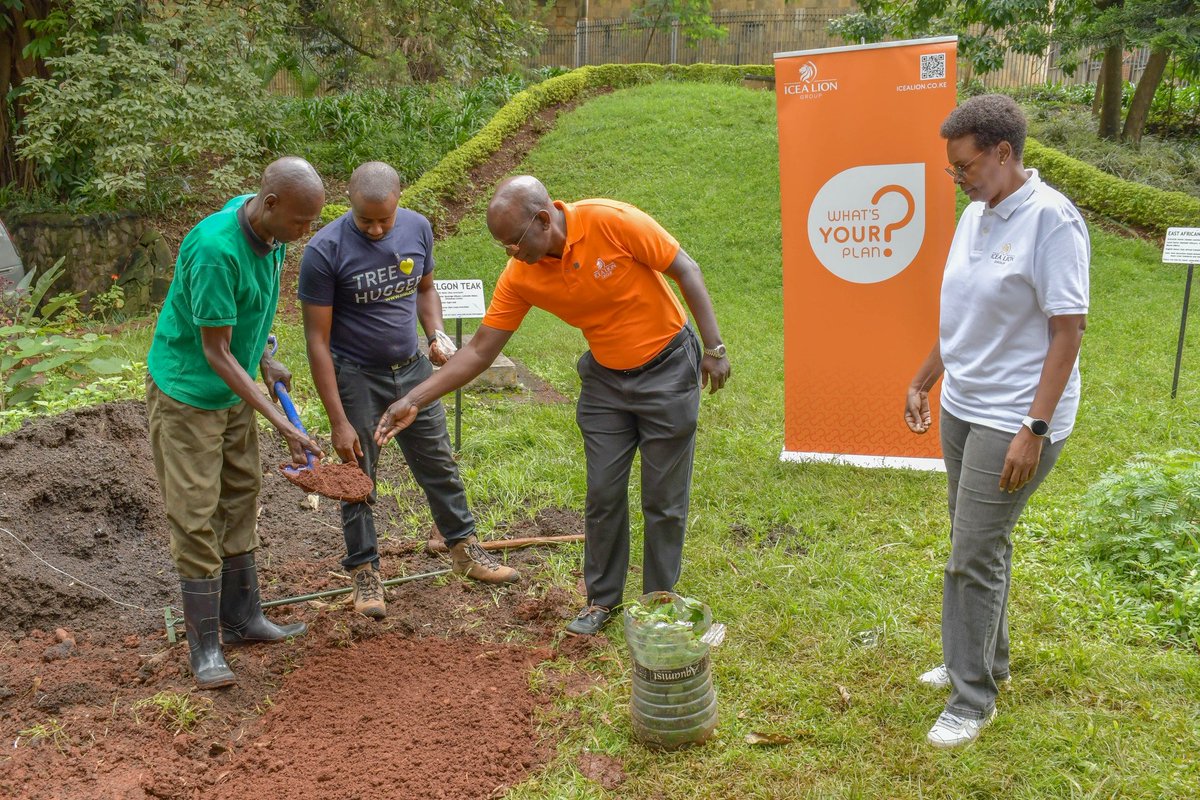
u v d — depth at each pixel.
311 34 14.22
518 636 4.00
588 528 3.90
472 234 12.61
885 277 5.67
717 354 3.65
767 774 3.08
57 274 8.73
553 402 7.32
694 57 24.36
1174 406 6.79
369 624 3.99
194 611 3.53
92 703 3.45
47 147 10.51
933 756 3.12
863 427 5.94
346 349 3.98
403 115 15.14
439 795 3.00
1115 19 13.00
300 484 3.53
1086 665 3.59
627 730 3.33
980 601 3.14
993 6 13.35
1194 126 16.14
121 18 11.16
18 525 4.38
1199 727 3.25
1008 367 3.00
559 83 16.23
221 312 3.20
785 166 5.72
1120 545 4.52
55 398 6.59
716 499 5.34
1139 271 10.83
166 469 3.44
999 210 2.96
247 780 3.10
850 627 3.94
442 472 4.27
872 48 5.38
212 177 11.03
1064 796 2.96
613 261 3.46
